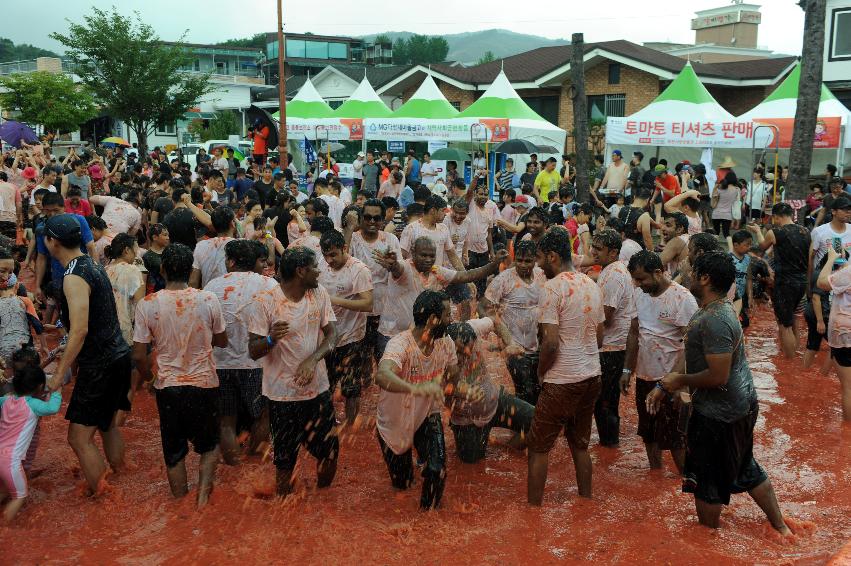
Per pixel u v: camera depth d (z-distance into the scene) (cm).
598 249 620
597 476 585
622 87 2908
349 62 6334
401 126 2248
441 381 519
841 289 699
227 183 1636
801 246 917
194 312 518
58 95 3759
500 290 652
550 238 508
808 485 570
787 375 877
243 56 6297
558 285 501
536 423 512
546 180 1892
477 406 588
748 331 1106
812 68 1503
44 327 944
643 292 587
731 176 1741
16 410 509
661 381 511
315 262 509
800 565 439
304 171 2558
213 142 3331
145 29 3256
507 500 535
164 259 524
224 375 586
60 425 691
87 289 515
